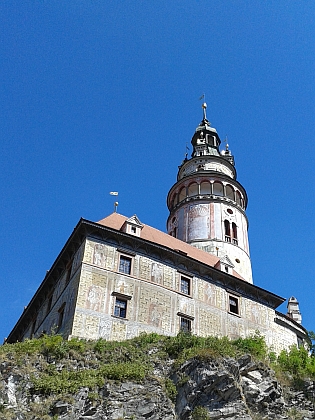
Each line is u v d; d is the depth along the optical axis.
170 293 41.97
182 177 67.00
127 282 40.09
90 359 32.06
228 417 28.59
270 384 32.75
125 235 41.84
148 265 42.25
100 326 36.72
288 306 62.47
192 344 34.91
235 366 31.94
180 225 60.00
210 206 59.59
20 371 28.77
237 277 47.28
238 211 60.94
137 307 39.28
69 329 35.97
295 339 50.00
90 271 38.84
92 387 28.95
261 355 36.16
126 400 28.77
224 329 43.56
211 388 30.09
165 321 40.12
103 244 40.97
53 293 44.88
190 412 29.36
